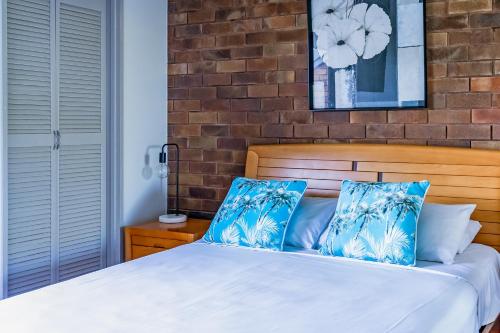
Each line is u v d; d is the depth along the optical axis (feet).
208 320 6.60
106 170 12.71
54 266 11.61
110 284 8.07
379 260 9.10
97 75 12.41
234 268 8.92
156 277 8.43
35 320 6.60
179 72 13.75
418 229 9.47
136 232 12.35
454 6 10.77
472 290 8.00
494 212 10.22
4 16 10.29
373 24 11.35
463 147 10.78
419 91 11.03
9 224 10.66
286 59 12.41
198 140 13.57
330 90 11.88
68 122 11.78
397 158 11.03
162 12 13.73
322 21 11.83
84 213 12.23
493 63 10.49
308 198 11.20
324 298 7.38
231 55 13.06
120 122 12.69
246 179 11.36
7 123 10.47
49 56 11.30
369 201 9.52
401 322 6.52
